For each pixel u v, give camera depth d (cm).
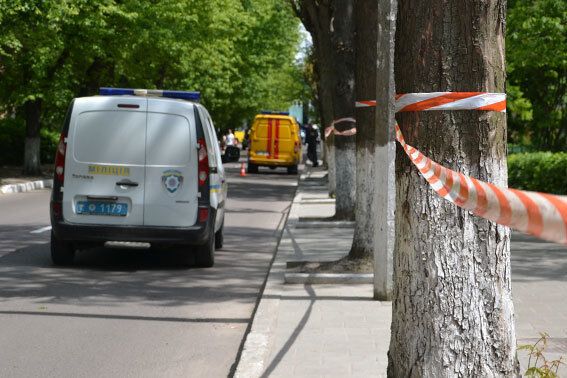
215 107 8062
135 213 1617
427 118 612
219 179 1802
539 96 3922
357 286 1423
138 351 1027
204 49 5709
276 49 8125
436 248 612
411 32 618
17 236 2112
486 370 609
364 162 1507
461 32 605
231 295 1409
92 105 1636
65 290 1417
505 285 615
